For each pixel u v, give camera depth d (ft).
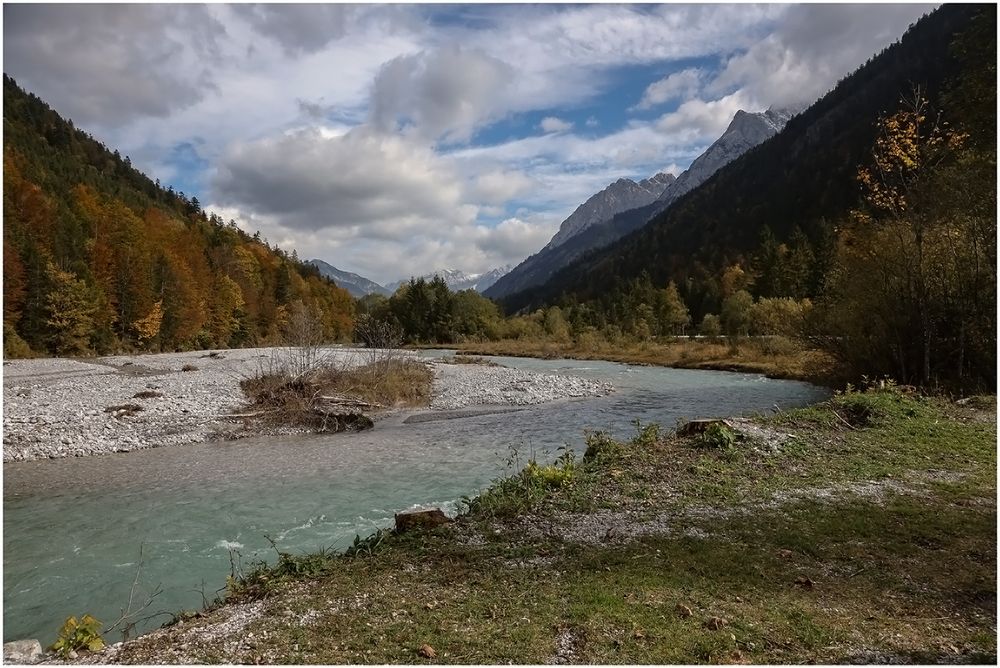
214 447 55.42
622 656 14.30
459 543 23.35
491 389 92.12
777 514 25.23
